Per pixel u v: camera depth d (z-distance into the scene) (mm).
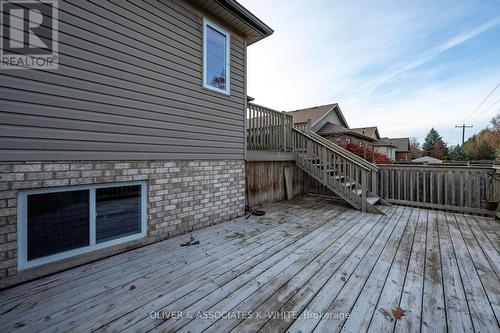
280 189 6453
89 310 1777
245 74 4809
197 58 3824
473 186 5016
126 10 2912
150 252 2916
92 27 2617
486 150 28938
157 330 1569
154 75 3225
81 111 2561
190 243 3205
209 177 4078
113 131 2828
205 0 3707
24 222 2268
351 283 2174
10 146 2141
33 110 2254
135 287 2105
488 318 1690
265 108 5730
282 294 1994
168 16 3383
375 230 3807
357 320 1672
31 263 2305
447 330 1573
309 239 3369
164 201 3406
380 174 6180
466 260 2678
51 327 1594
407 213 4988
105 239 2861
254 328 1590
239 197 4699
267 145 5801
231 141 4516
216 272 2387
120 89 2877
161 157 3350
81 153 2576
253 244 3170
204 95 3955
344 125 19875
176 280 2230
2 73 2096
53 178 2391
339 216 4723
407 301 1896
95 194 2764
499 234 3619
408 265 2547
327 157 5938
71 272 2391
